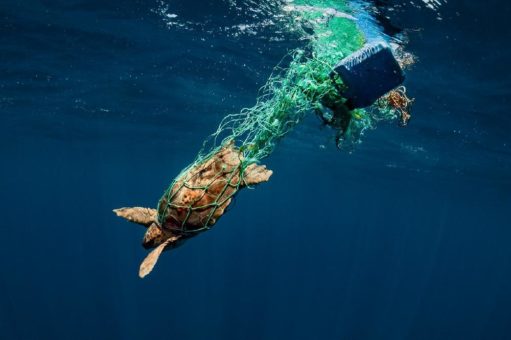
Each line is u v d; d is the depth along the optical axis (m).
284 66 12.66
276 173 50.59
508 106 13.06
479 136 17.50
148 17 10.48
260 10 8.90
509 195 34.94
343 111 3.13
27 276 63.84
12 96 19.55
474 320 55.41
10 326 36.69
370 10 7.37
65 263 95.25
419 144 21.31
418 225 92.94
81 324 38.16
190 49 12.57
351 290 63.91
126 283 46.59
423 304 60.59
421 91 13.04
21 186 78.31
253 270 73.12
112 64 14.33
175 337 37.09
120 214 2.78
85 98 19.23
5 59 14.14
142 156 42.25
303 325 42.50
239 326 39.97
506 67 10.12
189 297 45.00
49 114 23.47
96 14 10.45
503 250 103.75
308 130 21.50
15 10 10.34
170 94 17.94
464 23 8.09
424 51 9.70
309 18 8.21
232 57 12.87
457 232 91.31
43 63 14.48
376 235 134.12
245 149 2.97
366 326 45.97
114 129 27.77
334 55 3.32
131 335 36.94
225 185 2.76
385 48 2.81
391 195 54.25
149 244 2.83
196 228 2.76
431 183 37.06
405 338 44.88
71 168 53.75
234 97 17.34
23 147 38.25
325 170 41.25
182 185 2.77
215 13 9.79
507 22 7.96
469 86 11.92
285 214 116.19
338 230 144.50
